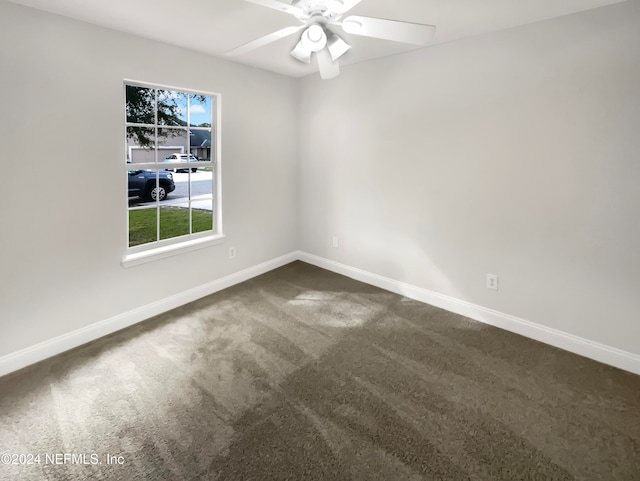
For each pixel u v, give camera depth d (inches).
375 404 79.2
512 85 101.7
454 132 115.7
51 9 87.3
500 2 83.2
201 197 137.2
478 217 114.3
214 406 78.5
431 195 125.0
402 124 129.1
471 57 108.6
